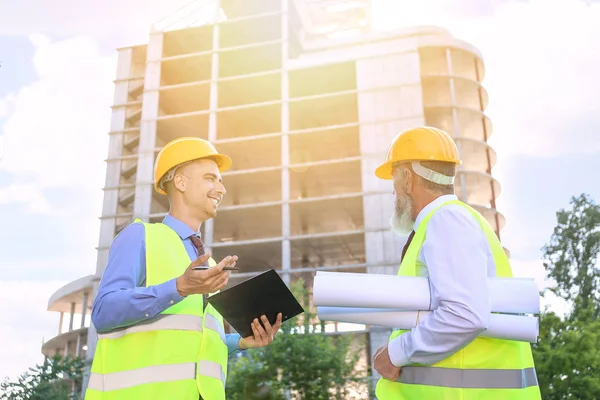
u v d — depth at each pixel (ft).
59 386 102.83
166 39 205.67
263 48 192.85
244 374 65.26
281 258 188.44
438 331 7.06
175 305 8.09
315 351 66.80
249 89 194.90
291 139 182.39
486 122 182.39
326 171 180.24
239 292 7.70
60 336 224.74
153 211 185.37
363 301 7.34
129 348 7.79
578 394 68.44
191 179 9.04
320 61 181.98
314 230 195.42
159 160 9.22
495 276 7.77
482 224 8.09
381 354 7.84
